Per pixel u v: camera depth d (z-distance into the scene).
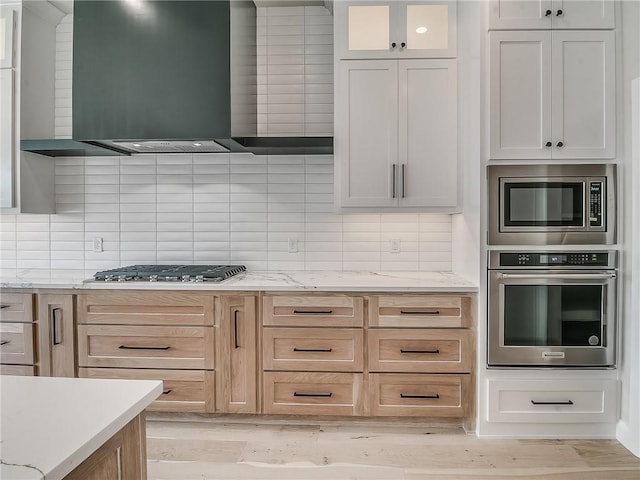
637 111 2.12
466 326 2.32
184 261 2.98
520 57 2.23
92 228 3.00
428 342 2.33
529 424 2.30
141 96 2.37
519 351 2.27
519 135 2.24
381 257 2.92
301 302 2.37
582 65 2.23
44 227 3.00
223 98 2.36
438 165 2.53
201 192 2.96
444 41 2.55
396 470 2.00
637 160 2.12
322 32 2.90
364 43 2.55
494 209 2.25
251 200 2.95
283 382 2.38
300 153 2.87
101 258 3.00
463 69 2.48
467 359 2.32
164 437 2.31
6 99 2.64
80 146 2.60
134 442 0.84
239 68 2.52
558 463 2.06
